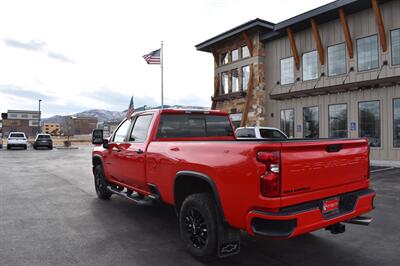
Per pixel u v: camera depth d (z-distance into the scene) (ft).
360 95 59.52
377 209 22.99
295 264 13.60
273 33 74.33
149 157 17.57
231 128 21.89
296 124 71.36
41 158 74.18
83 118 395.34
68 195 28.48
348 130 61.26
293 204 11.36
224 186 12.43
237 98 85.05
